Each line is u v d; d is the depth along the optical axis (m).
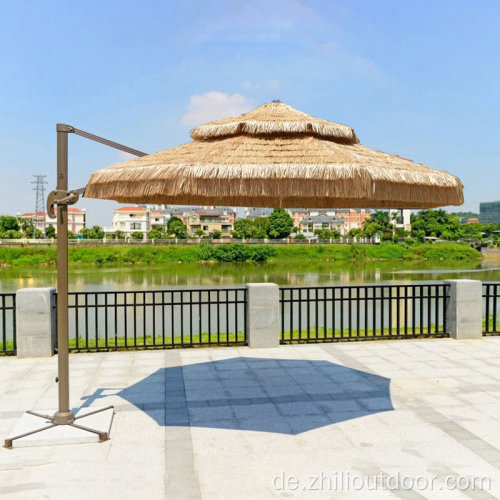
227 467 3.60
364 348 7.28
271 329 7.34
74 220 97.81
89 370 6.13
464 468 3.60
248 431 4.27
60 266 4.20
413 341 7.70
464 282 7.84
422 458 3.76
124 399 5.06
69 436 4.00
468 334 7.86
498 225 102.88
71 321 16.03
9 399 5.03
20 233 67.31
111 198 4.39
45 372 5.99
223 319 16.25
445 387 5.45
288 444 4.00
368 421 4.48
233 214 99.06
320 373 5.99
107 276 39.28
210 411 4.74
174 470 3.55
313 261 57.00
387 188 3.20
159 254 55.09
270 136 3.80
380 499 3.16
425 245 64.06
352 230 81.38
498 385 5.52
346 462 3.69
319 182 3.10
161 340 8.28
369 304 20.20
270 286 7.33
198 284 33.22
